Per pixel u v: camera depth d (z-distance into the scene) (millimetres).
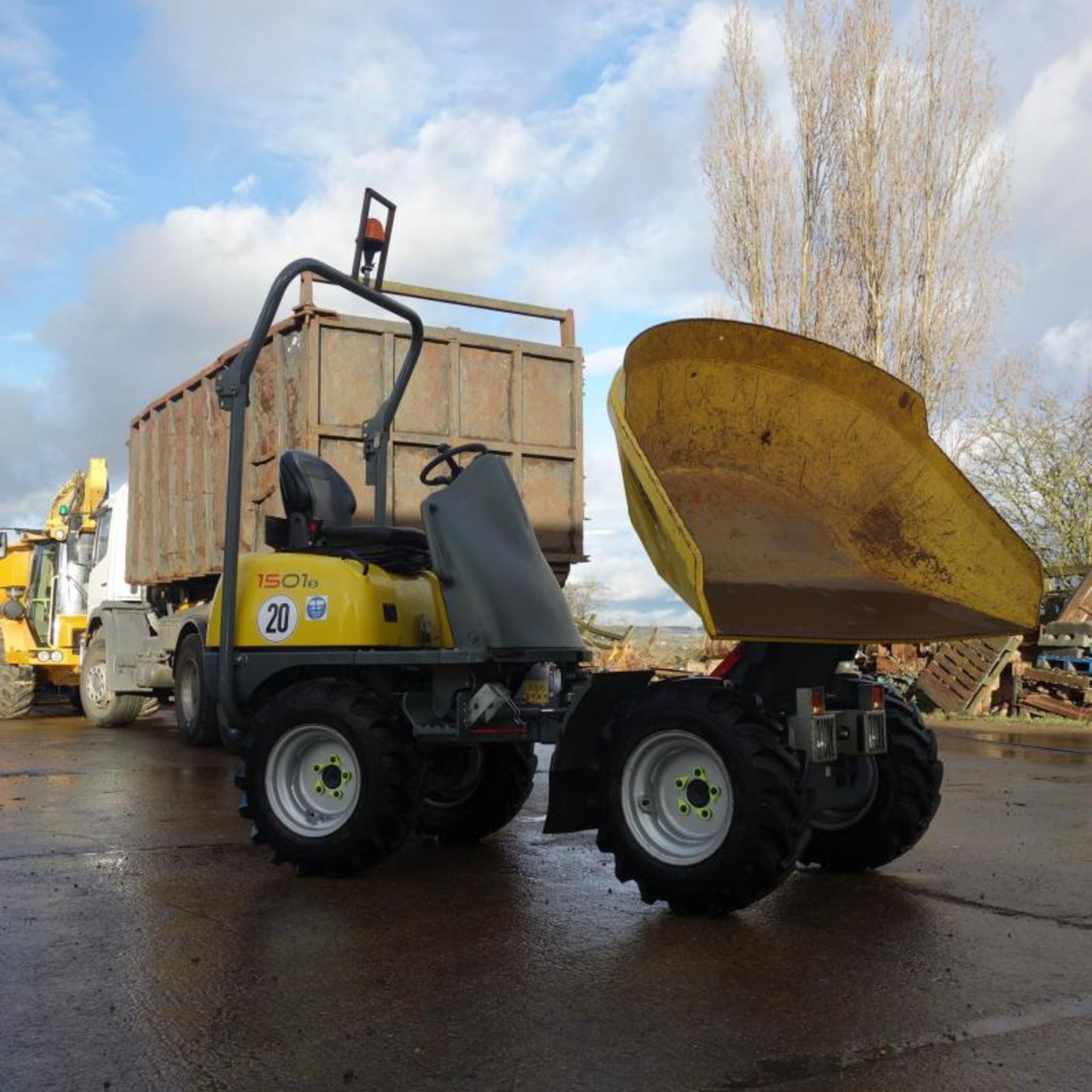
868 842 5387
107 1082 3047
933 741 5418
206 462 10867
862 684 5156
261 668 5668
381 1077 3082
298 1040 3334
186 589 12250
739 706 4551
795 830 4461
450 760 5980
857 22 22922
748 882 4465
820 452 5457
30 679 14789
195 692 10672
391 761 5230
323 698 5352
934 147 22766
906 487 5535
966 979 3857
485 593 5445
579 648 5758
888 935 4391
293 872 5449
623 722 4773
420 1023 3461
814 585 4984
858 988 3766
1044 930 4469
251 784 5457
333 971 3941
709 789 4621
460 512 5559
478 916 4672
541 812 7320
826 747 4746
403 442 9328
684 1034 3375
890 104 22875
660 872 4605
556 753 4789
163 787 8180
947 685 15359
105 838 6246
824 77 23234
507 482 5684
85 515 14383
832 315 23094
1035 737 12781
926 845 6207
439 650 5531
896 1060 3178
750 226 23500
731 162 23594
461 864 5668
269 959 4066
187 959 4062
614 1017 3508
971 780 8922
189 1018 3496
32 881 5234
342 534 5754
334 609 5523
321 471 6137
